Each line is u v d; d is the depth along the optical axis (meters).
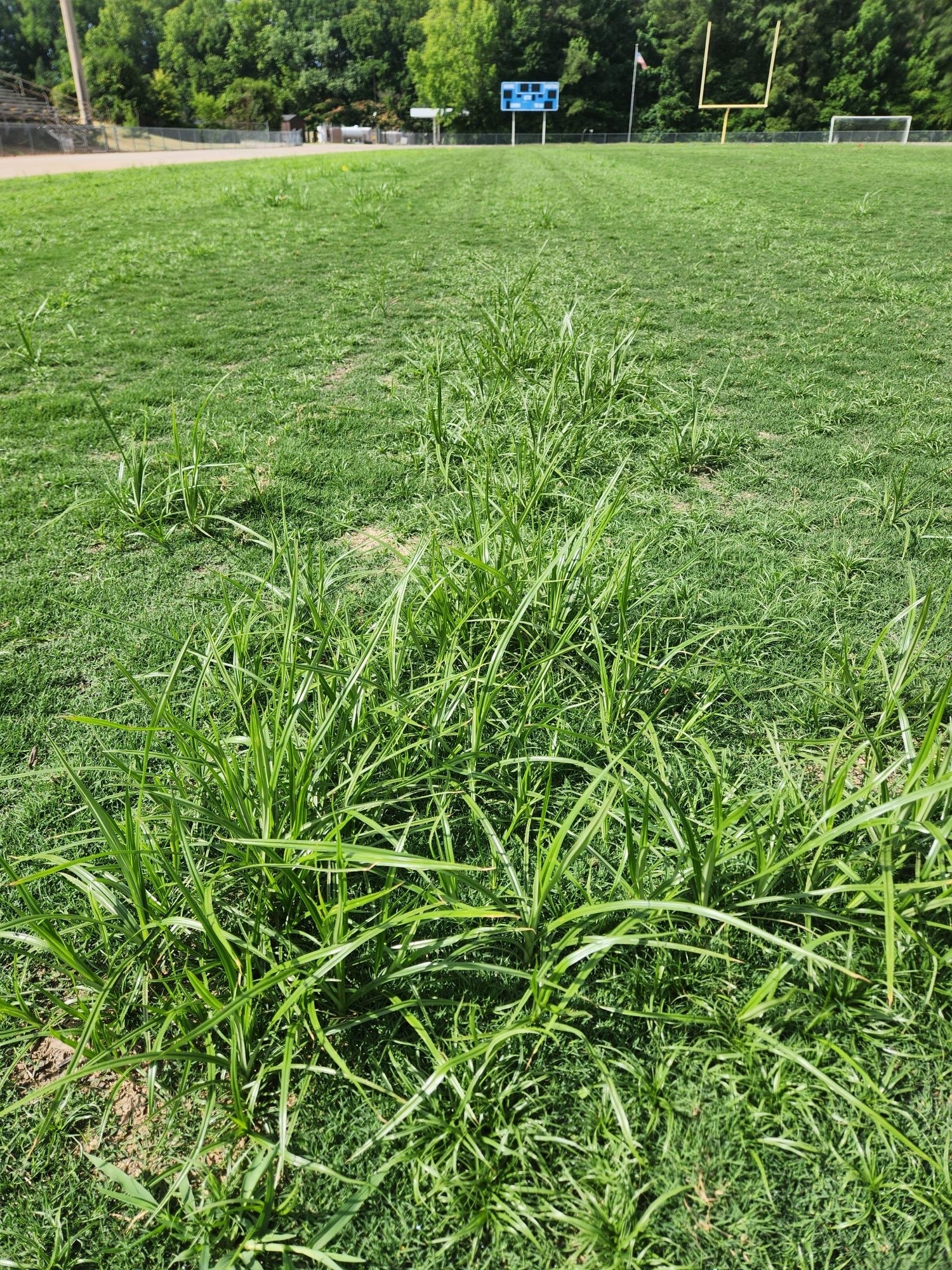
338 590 2.70
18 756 2.05
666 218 10.13
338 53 70.69
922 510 3.12
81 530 3.15
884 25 48.81
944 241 8.33
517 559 2.35
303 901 1.50
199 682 1.89
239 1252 1.13
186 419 4.18
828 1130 1.26
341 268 7.68
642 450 3.70
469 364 4.55
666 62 54.53
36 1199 1.24
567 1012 1.39
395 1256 1.15
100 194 14.11
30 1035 1.37
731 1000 1.42
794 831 1.69
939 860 1.54
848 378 4.51
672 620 2.45
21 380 4.82
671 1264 1.12
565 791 1.89
